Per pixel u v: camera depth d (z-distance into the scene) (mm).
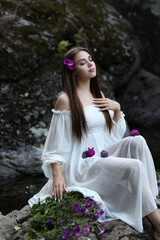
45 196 2725
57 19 5934
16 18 5586
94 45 6227
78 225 2248
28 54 5379
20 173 4328
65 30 5871
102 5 6988
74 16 6207
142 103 7402
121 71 6562
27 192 3723
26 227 2510
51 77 5598
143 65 8195
